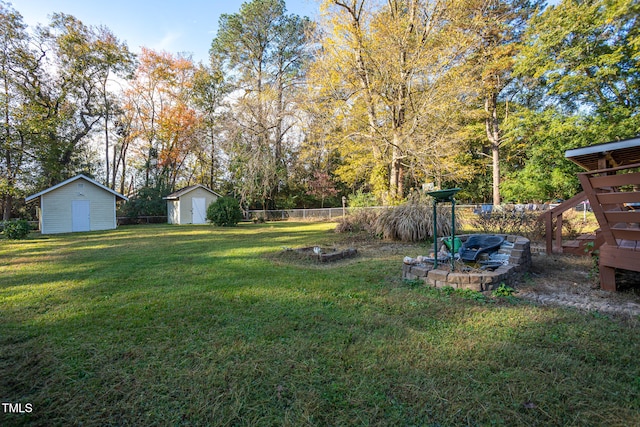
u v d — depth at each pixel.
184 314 3.14
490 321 2.82
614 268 3.54
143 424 1.63
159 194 22.83
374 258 6.14
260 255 6.85
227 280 4.54
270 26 21.83
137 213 21.66
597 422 1.56
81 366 2.18
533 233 7.84
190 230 14.50
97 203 16.22
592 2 12.30
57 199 14.89
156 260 6.41
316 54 14.55
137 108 23.55
